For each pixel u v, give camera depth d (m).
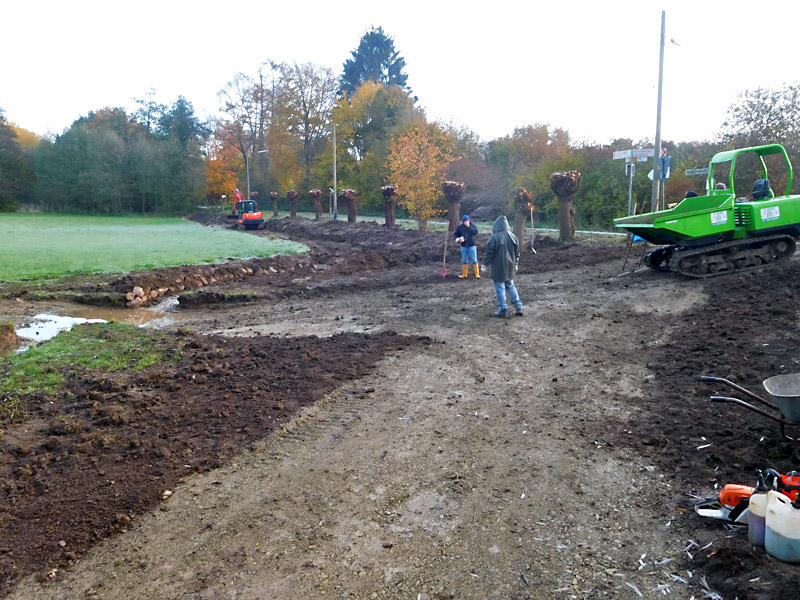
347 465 4.66
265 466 4.67
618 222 11.74
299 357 7.67
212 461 4.74
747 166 20.64
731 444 4.41
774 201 10.63
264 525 3.84
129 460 4.75
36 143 74.88
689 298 9.44
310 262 19.53
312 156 60.62
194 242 27.09
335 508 4.02
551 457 4.64
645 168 25.12
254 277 16.91
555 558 3.34
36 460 4.74
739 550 3.11
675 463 4.34
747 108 21.03
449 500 4.07
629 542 3.45
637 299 9.84
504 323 9.23
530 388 6.30
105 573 3.40
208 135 79.06
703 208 11.18
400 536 3.65
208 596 3.16
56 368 7.21
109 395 6.19
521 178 31.22
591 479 4.25
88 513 3.99
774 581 2.82
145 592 3.22
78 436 5.18
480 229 25.77
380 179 47.03
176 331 9.48
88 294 13.13
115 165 67.56
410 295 12.61
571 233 19.06
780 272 9.97
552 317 9.30
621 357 7.12
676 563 3.20
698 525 3.51
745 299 8.78
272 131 61.44
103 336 8.96
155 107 80.88
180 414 5.69
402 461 4.70
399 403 5.98
